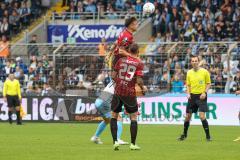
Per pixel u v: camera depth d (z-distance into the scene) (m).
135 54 37.00
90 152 37.00
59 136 51.59
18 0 103.75
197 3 90.75
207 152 37.31
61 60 78.31
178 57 74.12
